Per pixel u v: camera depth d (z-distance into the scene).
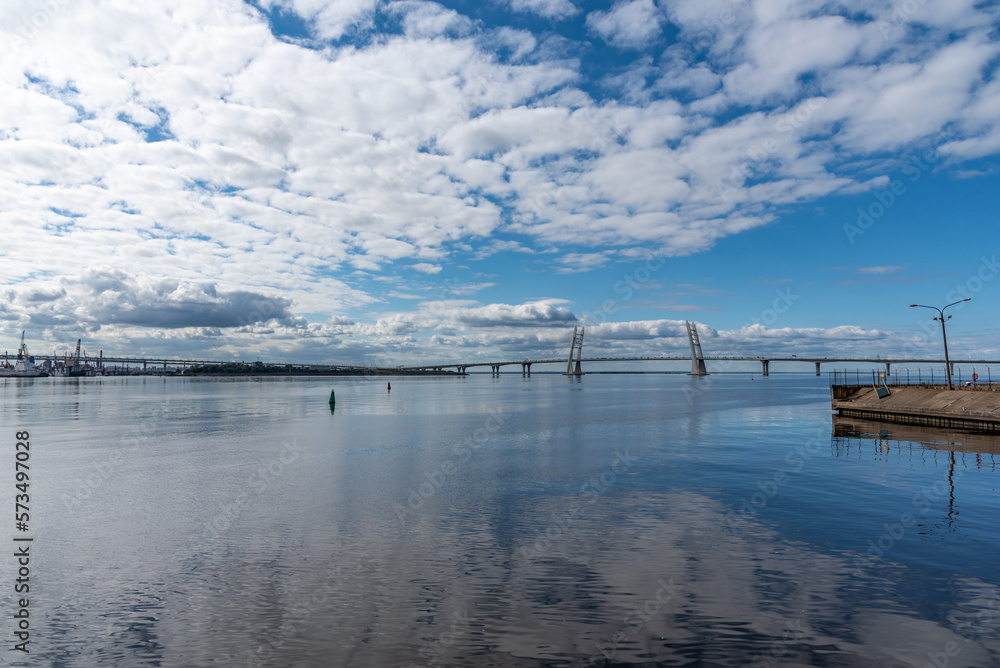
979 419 38.91
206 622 8.96
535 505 16.72
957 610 9.25
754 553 12.08
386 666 7.62
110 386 171.12
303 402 80.12
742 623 8.84
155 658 7.93
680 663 7.68
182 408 65.75
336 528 14.20
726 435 36.69
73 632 8.70
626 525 14.40
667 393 116.50
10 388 148.00
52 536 13.54
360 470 23.03
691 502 16.98
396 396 102.88
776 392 117.94
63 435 36.50
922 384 51.94
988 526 14.02
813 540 12.98
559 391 132.50
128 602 9.74
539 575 10.88
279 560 11.79
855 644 8.20
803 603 9.56
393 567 11.35
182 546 12.75
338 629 8.70
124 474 22.06
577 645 8.17
